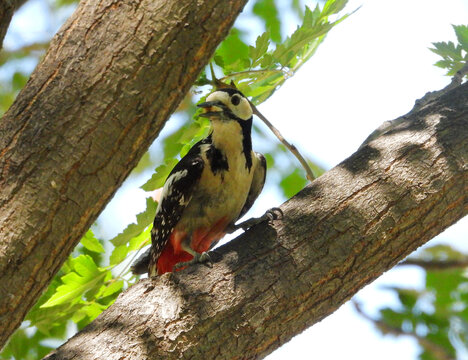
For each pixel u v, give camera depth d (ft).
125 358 24.71
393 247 27.45
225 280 26.30
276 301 25.93
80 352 24.89
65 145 24.44
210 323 25.36
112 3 24.95
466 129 29.40
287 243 27.17
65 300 35.53
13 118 24.91
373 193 27.91
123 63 24.52
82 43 24.85
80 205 24.79
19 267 24.53
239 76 36.27
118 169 25.04
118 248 35.70
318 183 29.09
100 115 24.44
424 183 27.96
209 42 24.89
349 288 26.96
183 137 38.24
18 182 24.41
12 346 43.27
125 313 25.88
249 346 25.50
